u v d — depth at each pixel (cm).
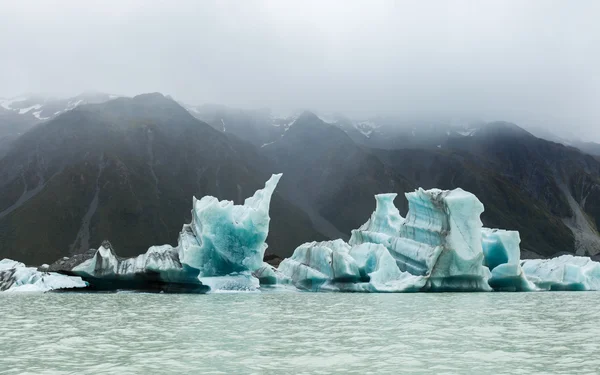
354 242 6091
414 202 5156
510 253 4962
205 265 4588
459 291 4719
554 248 18362
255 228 4622
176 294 4509
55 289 4912
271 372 1334
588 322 2355
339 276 4897
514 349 1644
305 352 1598
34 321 2447
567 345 1722
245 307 3169
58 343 1788
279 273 5525
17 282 5153
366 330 2084
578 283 5297
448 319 2469
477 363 1438
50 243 13200
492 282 5038
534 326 2211
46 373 1334
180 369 1372
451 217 4594
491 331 2050
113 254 4878
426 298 3900
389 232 5562
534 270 5853
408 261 4988
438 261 4556
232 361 1468
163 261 4662
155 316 2645
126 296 4238
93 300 3797
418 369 1365
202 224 4547
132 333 2023
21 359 1516
